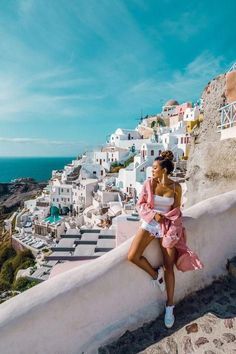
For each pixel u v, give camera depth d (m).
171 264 3.68
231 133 6.98
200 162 7.61
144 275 3.77
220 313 3.79
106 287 3.53
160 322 3.74
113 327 3.54
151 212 3.62
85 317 3.40
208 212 4.39
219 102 8.14
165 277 3.71
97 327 3.47
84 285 3.41
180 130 65.00
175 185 3.64
